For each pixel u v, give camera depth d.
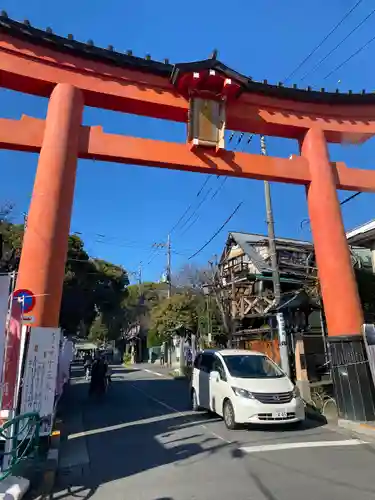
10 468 4.83
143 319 50.53
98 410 12.68
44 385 7.12
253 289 22.86
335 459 6.56
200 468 6.20
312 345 13.95
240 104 11.39
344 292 10.03
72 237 27.23
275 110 11.69
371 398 9.07
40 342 6.97
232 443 7.79
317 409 10.76
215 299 24.06
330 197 10.93
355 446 7.47
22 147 9.39
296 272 21.44
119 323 55.38
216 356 11.13
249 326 22.20
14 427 5.46
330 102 12.07
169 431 9.19
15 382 5.83
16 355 5.86
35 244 8.46
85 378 28.66
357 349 9.36
